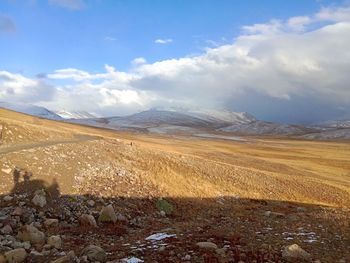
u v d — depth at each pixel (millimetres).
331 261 15609
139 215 26891
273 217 27812
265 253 16406
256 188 41156
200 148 84375
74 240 19688
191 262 15438
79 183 28547
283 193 41750
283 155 90125
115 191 29312
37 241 18359
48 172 27859
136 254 16438
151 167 37312
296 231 20859
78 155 33438
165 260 15609
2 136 36094
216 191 37469
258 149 107125
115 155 37375
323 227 21766
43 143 36094
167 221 26484
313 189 44844
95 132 89625
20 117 83688
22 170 26625
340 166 75750
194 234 20609
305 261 15508
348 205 42125
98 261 15633
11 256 15562
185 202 32219
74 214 24219
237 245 17750
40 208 23422
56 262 15086
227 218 28094
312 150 115938
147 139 97375
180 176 37844
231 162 58750
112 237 21016
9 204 22969
